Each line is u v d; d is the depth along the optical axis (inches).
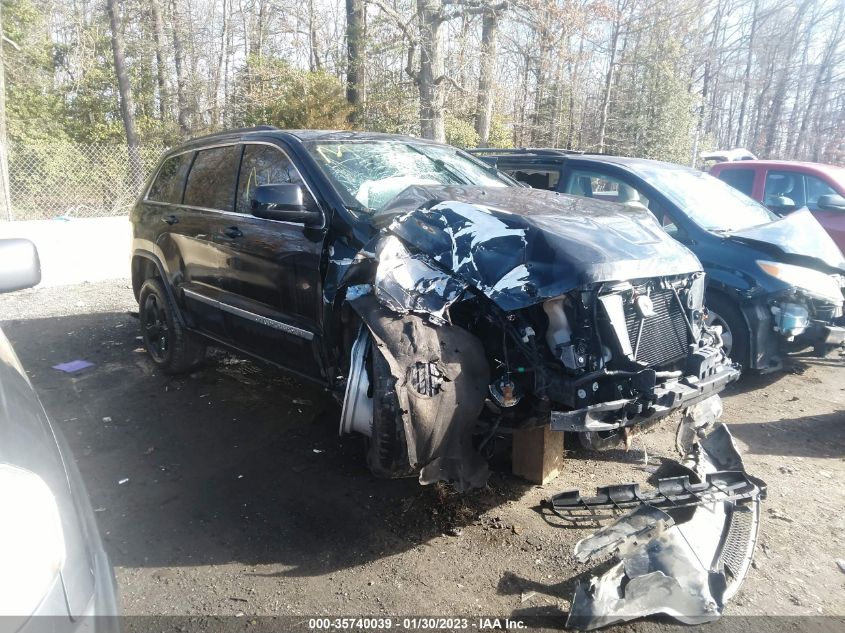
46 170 551.2
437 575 116.3
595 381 112.7
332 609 107.7
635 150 1010.7
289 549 123.2
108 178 560.7
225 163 181.5
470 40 735.7
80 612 60.6
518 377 120.7
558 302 114.6
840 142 1471.5
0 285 99.5
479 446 124.6
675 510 126.3
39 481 61.9
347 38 767.7
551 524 131.7
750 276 199.3
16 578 56.4
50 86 914.7
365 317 114.3
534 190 157.9
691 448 150.2
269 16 1064.8
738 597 112.2
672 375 121.5
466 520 133.1
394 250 122.0
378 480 148.3
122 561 118.9
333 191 145.5
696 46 1160.8
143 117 954.1
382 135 180.2
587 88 1077.8
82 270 373.1
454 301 117.0
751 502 134.7
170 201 203.8
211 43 1141.7
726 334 205.3
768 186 335.0
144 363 226.7
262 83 848.3
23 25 865.5
